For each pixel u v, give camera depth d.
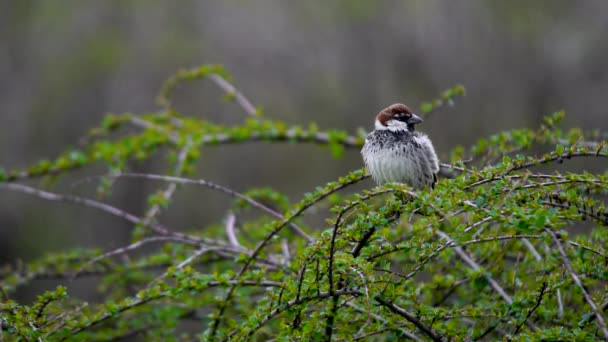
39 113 23.81
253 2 24.61
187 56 23.92
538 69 22.53
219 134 11.30
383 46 23.80
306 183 21.94
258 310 6.19
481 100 22.47
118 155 11.18
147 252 16.81
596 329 6.15
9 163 23.14
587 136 8.42
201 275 7.08
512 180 5.79
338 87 23.64
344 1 24.17
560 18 23.06
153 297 7.06
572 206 5.47
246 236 10.62
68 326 6.92
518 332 6.46
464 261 8.20
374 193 5.88
